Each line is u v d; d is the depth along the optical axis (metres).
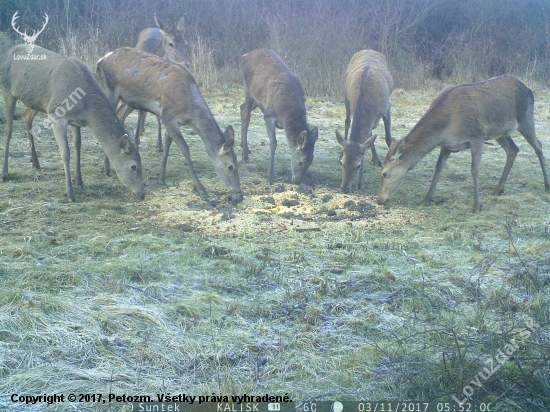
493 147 11.84
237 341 5.06
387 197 8.49
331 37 17.70
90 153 10.41
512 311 5.69
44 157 9.93
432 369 4.59
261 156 10.95
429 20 21.56
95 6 20.06
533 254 6.87
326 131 12.84
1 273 5.89
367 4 20.56
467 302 5.86
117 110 9.73
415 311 5.53
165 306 5.50
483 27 21.09
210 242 7.00
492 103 8.40
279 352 4.96
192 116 8.53
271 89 9.60
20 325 5.02
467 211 8.41
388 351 4.95
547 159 11.10
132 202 8.23
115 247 6.68
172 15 20.27
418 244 7.14
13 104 8.55
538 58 20.47
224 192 8.89
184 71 8.75
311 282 6.15
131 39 19.17
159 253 6.60
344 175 8.98
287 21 18.56
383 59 11.12
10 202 7.85
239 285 6.01
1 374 4.51
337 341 5.16
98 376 4.54
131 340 4.98
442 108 8.29
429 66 19.75
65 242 6.77
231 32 19.41
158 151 10.80
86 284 5.78
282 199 8.64
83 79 7.99
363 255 6.79
